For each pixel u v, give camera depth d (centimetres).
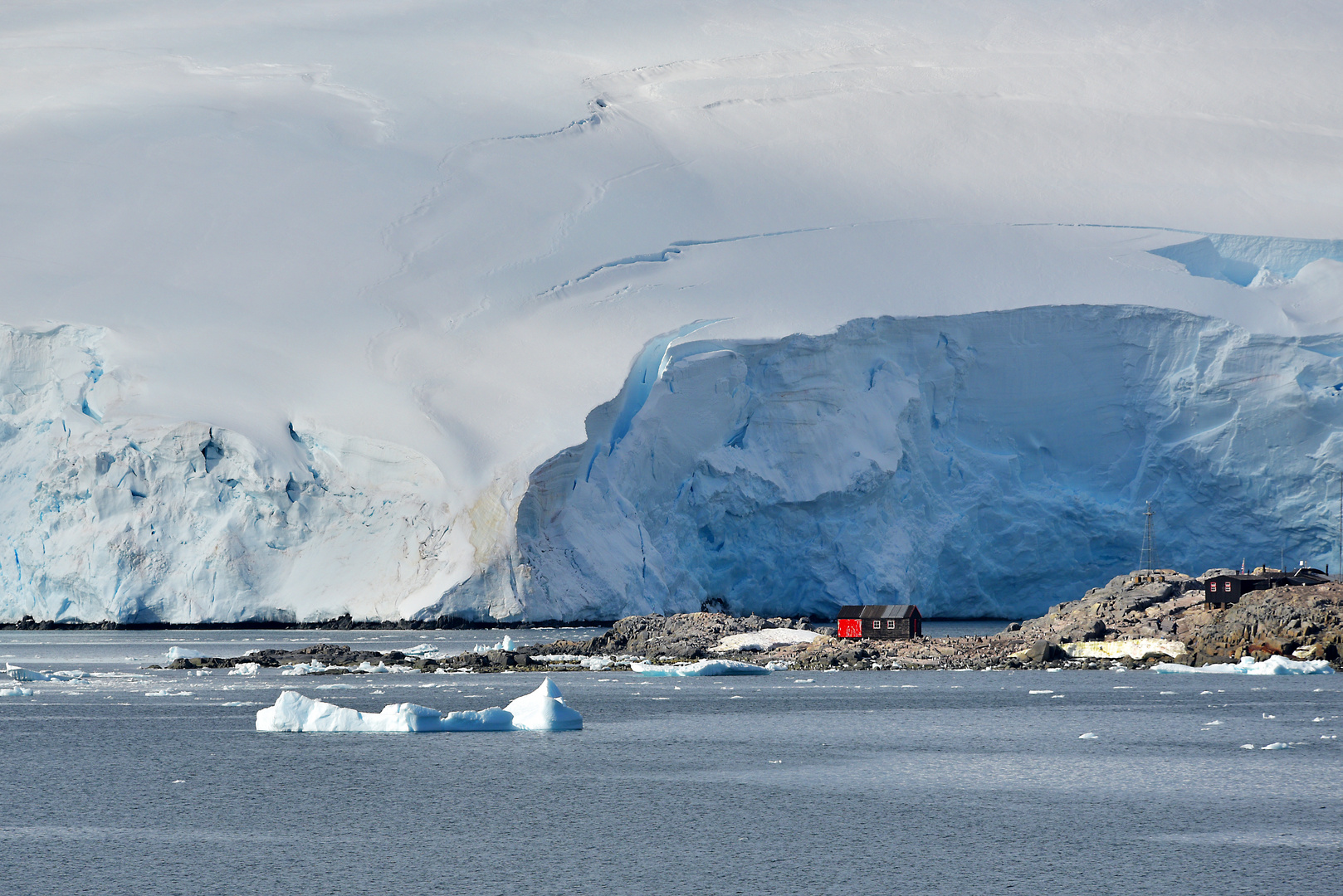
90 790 12050
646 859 9556
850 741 15100
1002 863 9419
